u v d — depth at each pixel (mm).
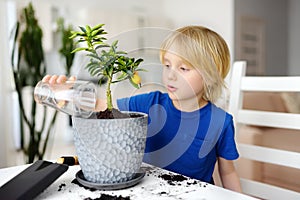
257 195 1129
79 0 3225
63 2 3119
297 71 4379
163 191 609
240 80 1176
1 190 557
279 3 4172
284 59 4328
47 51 3400
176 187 631
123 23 3506
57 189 616
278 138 1668
